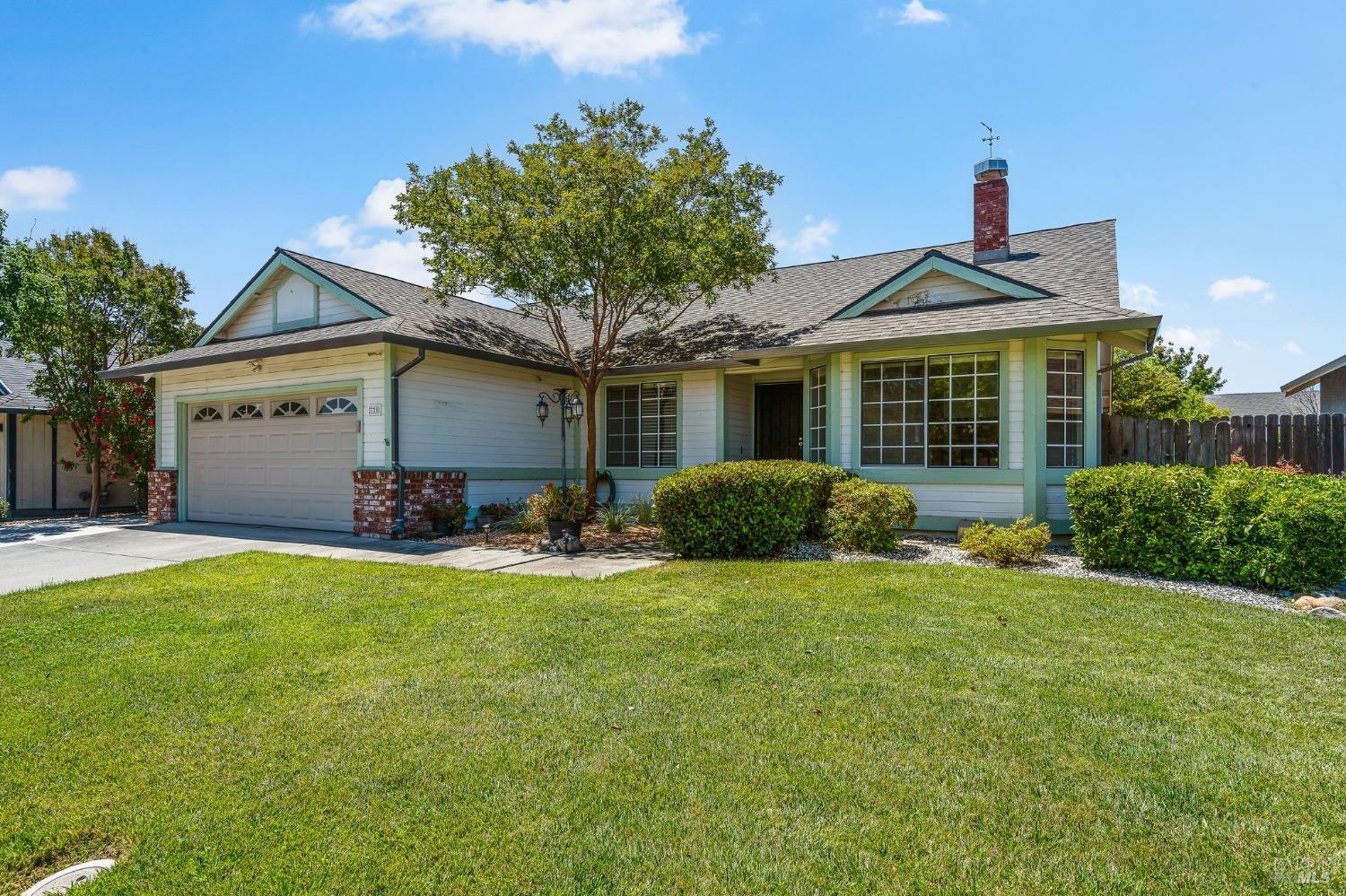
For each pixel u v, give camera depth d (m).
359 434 11.27
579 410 11.92
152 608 6.18
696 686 4.21
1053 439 9.72
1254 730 3.62
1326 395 15.43
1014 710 3.84
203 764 3.26
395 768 3.21
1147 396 17.38
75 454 17.25
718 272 10.52
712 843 2.65
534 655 4.82
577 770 3.19
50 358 15.73
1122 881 2.44
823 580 7.18
